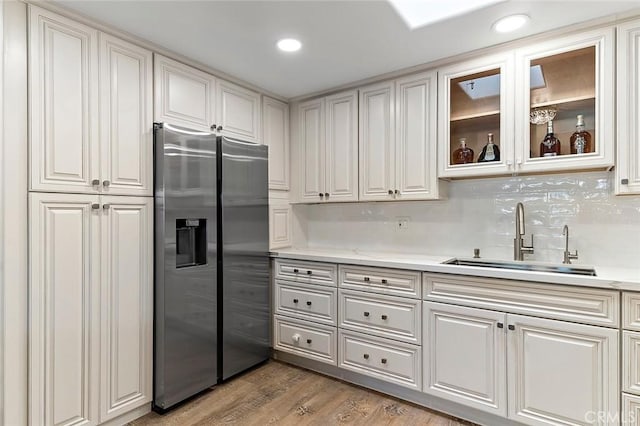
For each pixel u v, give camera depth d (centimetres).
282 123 324
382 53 234
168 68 232
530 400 188
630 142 186
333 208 336
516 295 192
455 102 245
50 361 178
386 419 212
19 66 169
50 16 179
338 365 260
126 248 208
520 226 234
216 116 264
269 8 184
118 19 193
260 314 285
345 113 293
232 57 240
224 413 219
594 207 221
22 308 170
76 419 187
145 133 218
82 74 190
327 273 266
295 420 212
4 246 164
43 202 176
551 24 198
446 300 214
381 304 240
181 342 226
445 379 214
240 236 266
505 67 221
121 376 205
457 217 269
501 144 223
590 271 204
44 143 176
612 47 191
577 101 206
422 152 254
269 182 308
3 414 164
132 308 210
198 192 236
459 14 189
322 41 218
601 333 170
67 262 184
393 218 301
